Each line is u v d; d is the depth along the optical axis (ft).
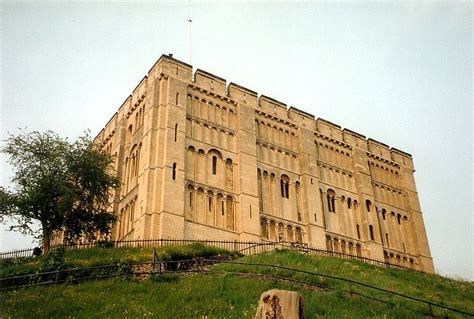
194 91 190.60
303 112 220.02
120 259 113.70
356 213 213.87
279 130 208.44
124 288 96.48
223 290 95.35
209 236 164.96
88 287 97.60
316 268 120.37
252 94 205.98
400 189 237.25
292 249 151.84
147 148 172.04
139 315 81.97
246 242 153.17
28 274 102.42
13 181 146.61
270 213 185.47
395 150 246.27
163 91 183.01
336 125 229.66
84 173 155.22
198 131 183.62
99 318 81.00
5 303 87.56
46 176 146.92
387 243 215.72
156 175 164.55
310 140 213.66
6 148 149.69
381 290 99.86
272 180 194.08
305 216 193.77
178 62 191.42
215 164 182.19
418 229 227.81
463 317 98.99
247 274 107.14
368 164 230.48
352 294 98.02
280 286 98.53
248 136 193.06
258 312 73.56
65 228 157.99
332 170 216.74
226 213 174.50
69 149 156.97
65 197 143.33
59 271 99.86
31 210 145.69
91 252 131.64
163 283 100.22
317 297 92.48
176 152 170.60
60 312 83.71
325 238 193.67
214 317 80.28
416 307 97.55
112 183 163.12
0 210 143.33
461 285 142.82
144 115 185.47
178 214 160.15
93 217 156.46
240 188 179.83
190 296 91.25
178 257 127.13
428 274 154.92
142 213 159.43
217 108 193.88
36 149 151.84
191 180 171.53
